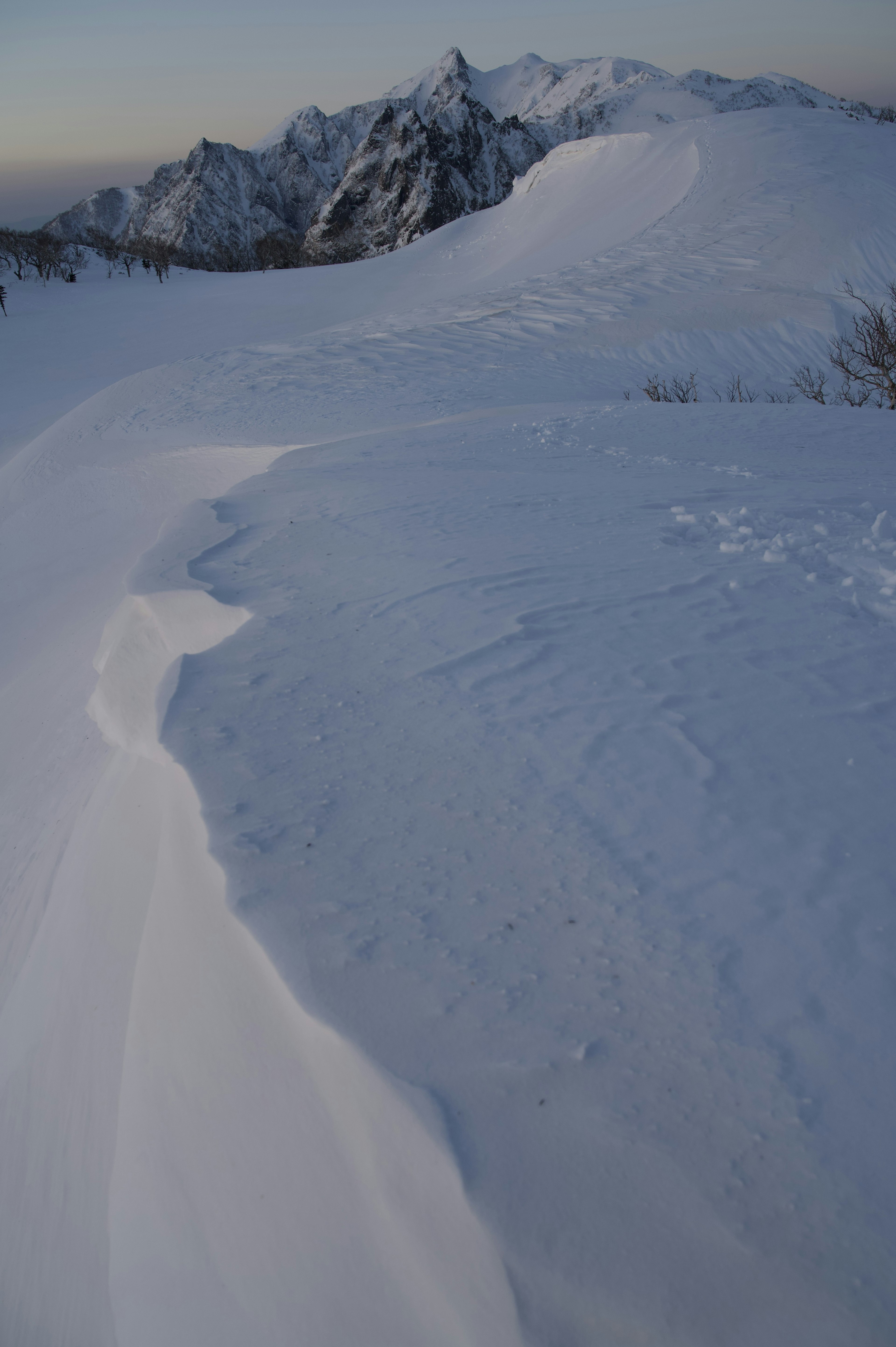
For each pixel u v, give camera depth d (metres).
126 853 4.01
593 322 26.09
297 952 1.92
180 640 4.39
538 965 1.84
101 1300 2.46
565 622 3.58
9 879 6.00
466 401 19.22
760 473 7.76
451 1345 1.43
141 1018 2.70
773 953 1.83
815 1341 1.25
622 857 2.14
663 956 1.84
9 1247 3.09
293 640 3.64
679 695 2.91
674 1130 1.49
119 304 71.94
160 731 2.92
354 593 4.18
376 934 1.95
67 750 7.54
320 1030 1.75
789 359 23.08
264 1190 1.93
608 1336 1.31
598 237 49.16
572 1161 1.47
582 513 5.64
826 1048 1.61
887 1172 1.42
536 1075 1.60
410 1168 1.55
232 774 2.63
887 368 19.48
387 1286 1.59
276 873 2.18
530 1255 1.38
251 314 61.94
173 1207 2.24
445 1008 1.75
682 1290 1.31
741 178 41.81
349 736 2.80
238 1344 1.84
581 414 12.98
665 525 5.22
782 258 30.14
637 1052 1.63
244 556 5.05
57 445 22.58
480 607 3.82
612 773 2.49
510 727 2.78
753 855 2.12
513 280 48.62
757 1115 1.51
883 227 31.16
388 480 7.29
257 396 22.33
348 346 27.08
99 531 17.56
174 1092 2.38
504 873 2.11
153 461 18.86
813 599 3.79
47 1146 3.23
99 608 11.84
